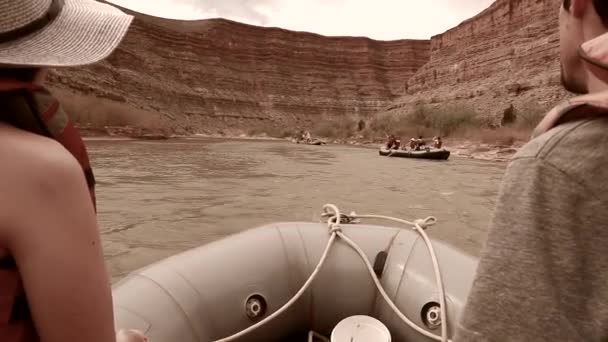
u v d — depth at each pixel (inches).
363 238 96.0
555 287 19.9
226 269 82.4
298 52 3700.8
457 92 2454.5
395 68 3892.7
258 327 78.4
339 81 3742.6
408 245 92.0
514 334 20.6
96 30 25.0
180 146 1211.2
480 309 22.1
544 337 19.8
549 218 20.3
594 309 19.0
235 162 747.4
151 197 359.3
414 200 382.3
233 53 3472.0
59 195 19.4
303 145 1627.7
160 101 2664.9
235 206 330.6
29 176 18.8
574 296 19.6
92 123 1400.1
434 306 78.4
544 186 20.8
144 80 2625.5
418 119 1964.8
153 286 74.0
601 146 19.2
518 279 20.9
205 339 73.5
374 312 89.0
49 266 19.3
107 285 22.2
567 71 24.5
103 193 373.1
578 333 19.2
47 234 19.1
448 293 78.4
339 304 89.0
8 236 19.0
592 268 19.2
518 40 2317.9
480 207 352.5
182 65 3100.4
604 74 20.4
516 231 21.5
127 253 205.3
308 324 89.7
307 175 563.8
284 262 90.1
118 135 1374.3
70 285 19.9
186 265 80.6
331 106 3558.1
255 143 1676.9
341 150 1290.6
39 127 21.6
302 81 3627.0
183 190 400.8
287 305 81.4
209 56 3309.5
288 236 95.5
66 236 19.6
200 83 3115.2
